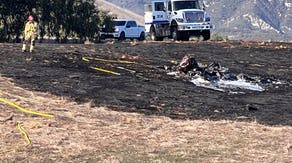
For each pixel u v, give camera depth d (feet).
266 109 56.18
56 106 49.39
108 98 55.47
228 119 49.80
